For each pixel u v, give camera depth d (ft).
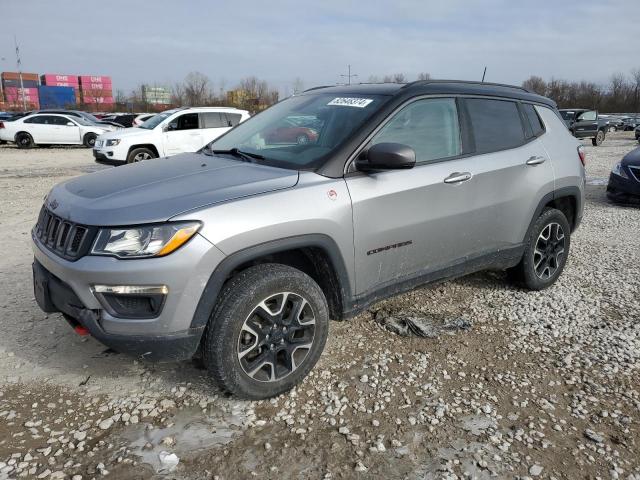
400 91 11.46
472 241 12.51
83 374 10.34
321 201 9.59
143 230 8.28
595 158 58.08
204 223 8.41
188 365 10.75
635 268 17.29
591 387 10.25
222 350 8.81
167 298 8.30
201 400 9.61
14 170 43.42
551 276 15.19
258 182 9.43
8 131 65.36
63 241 9.07
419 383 10.28
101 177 10.65
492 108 13.28
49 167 46.14
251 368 9.23
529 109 14.46
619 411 9.50
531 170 13.66
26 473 7.75
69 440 8.48
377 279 10.86
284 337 9.57
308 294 9.68
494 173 12.61
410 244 11.15
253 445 8.48
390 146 9.76
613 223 24.25
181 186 9.39
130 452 8.25
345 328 12.49
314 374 10.52
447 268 12.17
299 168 10.12
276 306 9.45
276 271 9.27
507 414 9.37
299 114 12.21
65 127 67.10
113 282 8.24
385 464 8.10
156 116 46.11
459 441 8.64
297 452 8.34
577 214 15.85
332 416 9.23
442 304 14.01
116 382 10.11
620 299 14.58
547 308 13.88
